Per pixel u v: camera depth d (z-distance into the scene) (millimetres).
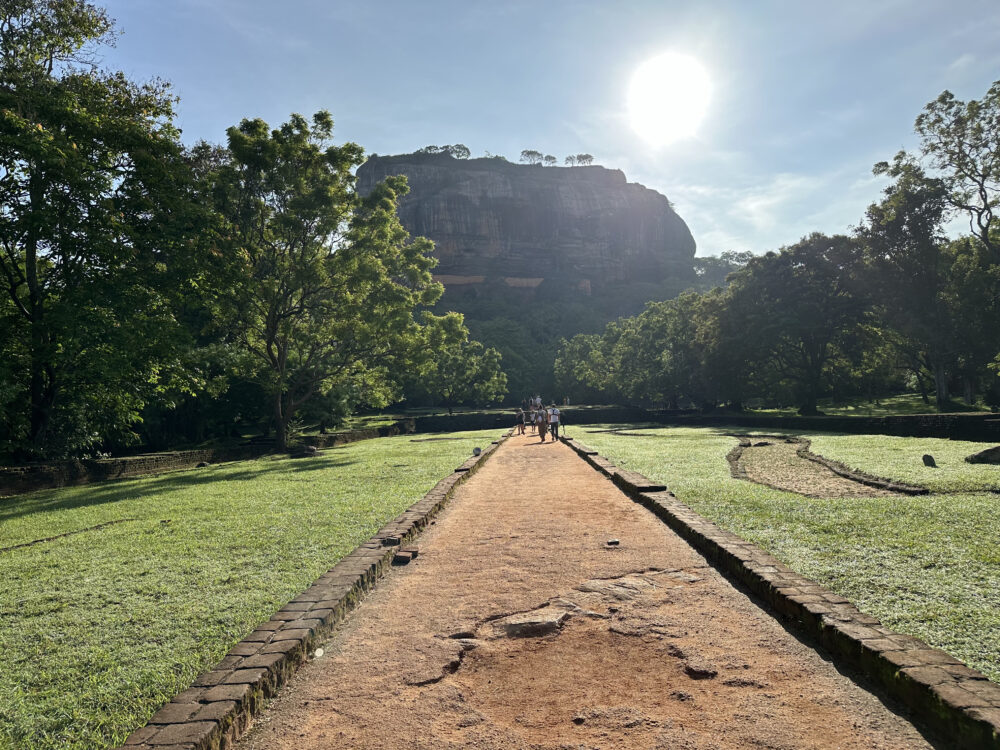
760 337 40781
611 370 66562
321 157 27047
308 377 30641
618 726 2867
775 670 3395
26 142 15906
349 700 3275
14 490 15508
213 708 2908
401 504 9852
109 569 6477
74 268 18359
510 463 17297
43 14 19047
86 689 3621
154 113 20953
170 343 18891
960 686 2742
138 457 21078
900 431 21578
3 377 17500
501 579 5418
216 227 21375
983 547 5723
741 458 15781
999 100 31125
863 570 5137
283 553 6793
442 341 31172
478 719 3004
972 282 33281
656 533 7027
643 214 180375
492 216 160750
